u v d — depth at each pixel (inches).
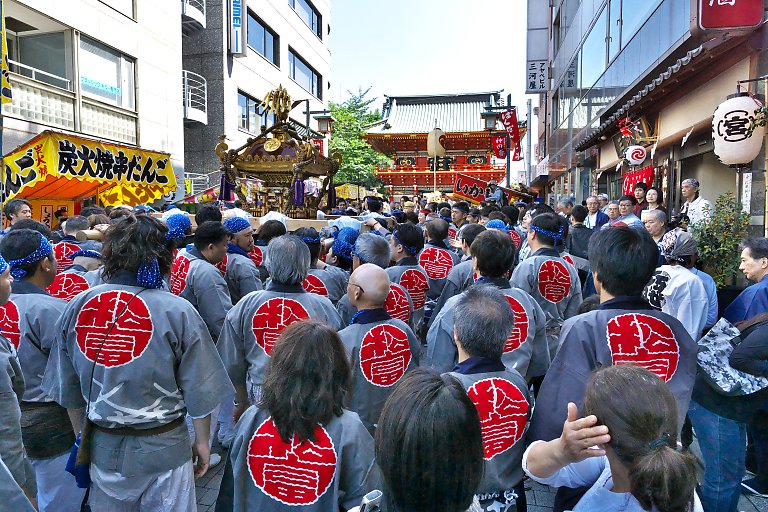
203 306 145.6
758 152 221.5
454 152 1676.9
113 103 507.5
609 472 62.2
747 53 238.5
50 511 112.5
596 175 564.4
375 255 157.4
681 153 332.5
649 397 52.4
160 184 466.9
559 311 152.6
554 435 84.4
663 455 48.4
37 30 454.0
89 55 474.9
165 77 589.6
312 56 1143.6
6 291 83.8
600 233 94.3
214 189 450.9
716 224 210.2
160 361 90.7
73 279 153.0
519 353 118.2
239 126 817.5
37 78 452.8
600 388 55.5
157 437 91.0
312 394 71.9
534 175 1181.7
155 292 93.4
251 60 851.4
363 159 1223.5
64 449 113.3
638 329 87.0
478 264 123.6
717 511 110.9
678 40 279.6
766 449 136.6
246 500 75.2
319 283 163.6
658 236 192.4
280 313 121.7
